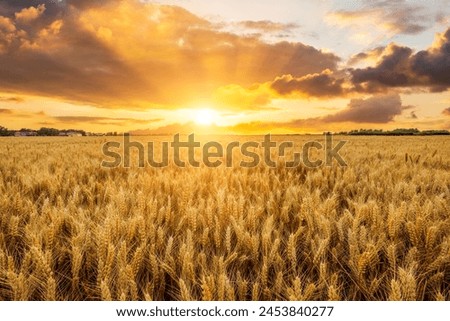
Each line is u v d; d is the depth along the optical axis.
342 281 2.15
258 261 2.22
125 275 1.80
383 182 4.28
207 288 1.63
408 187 3.71
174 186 3.87
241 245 2.34
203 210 2.88
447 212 2.86
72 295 1.97
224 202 2.90
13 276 1.75
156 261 2.10
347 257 2.29
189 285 1.85
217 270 1.98
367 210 2.78
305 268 2.30
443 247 2.07
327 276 2.00
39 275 1.93
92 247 2.28
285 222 2.94
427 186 4.04
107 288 1.66
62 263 2.27
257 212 2.85
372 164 6.53
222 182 4.30
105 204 3.43
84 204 3.46
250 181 4.36
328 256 2.33
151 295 1.90
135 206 3.03
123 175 5.76
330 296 1.68
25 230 2.48
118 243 2.23
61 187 4.13
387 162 6.62
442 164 6.64
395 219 2.45
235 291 1.96
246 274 2.21
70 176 4.83
